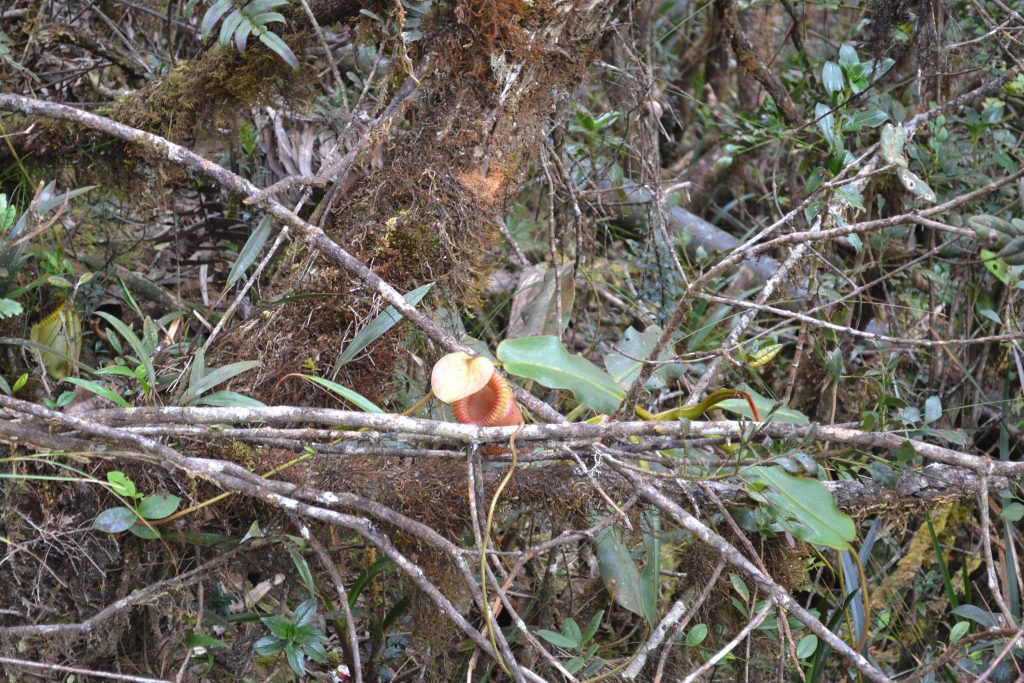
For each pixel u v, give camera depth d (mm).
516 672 1980
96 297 3162
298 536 2332
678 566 3270
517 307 3348
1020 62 3109
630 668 2166
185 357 2707
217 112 2963
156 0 3826
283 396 2543
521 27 2676
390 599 2982
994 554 3352
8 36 3344
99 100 3812
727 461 2205
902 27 3676
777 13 5555
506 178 2768
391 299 2332
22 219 2455
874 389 3439
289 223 2404
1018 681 1967
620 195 4145
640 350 2883
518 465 2346
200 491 2285
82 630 2127
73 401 2570
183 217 3863
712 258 4352
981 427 3465
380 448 2246
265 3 2689
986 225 2326
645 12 4621
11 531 2184
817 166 4262
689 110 5688
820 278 3713
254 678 2775
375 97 3410
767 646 2676
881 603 3324
